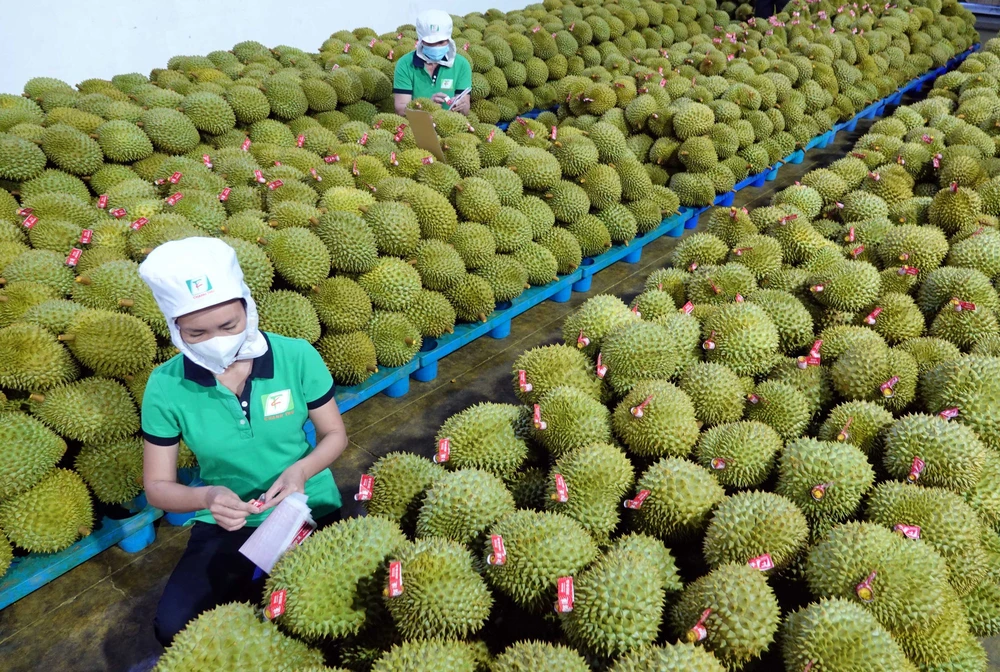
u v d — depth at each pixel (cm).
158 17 934
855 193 581
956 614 242
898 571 240
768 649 225
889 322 411
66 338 330
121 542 352
